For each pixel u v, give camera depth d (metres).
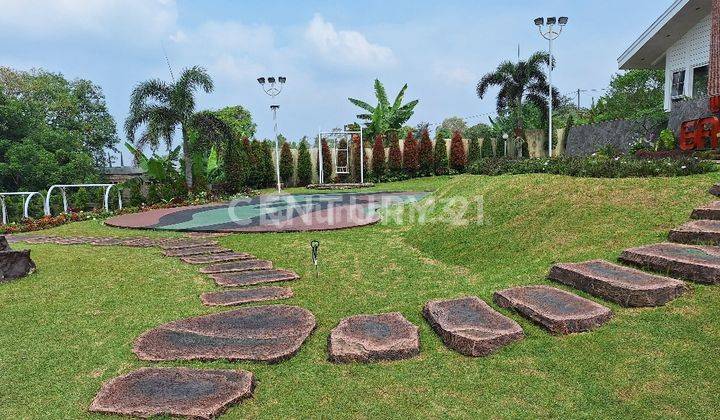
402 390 2.84
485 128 36.56
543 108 27.44
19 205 18.20
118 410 2.64
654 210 5.84
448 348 3.33
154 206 16.36
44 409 2.75
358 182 26.45
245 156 24.00
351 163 27.45
